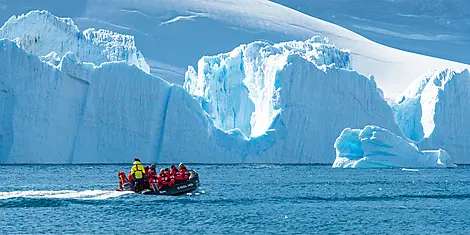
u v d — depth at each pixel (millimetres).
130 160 167750
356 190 109125
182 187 97375
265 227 75688
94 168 154250
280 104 177250
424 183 122500
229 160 173250
